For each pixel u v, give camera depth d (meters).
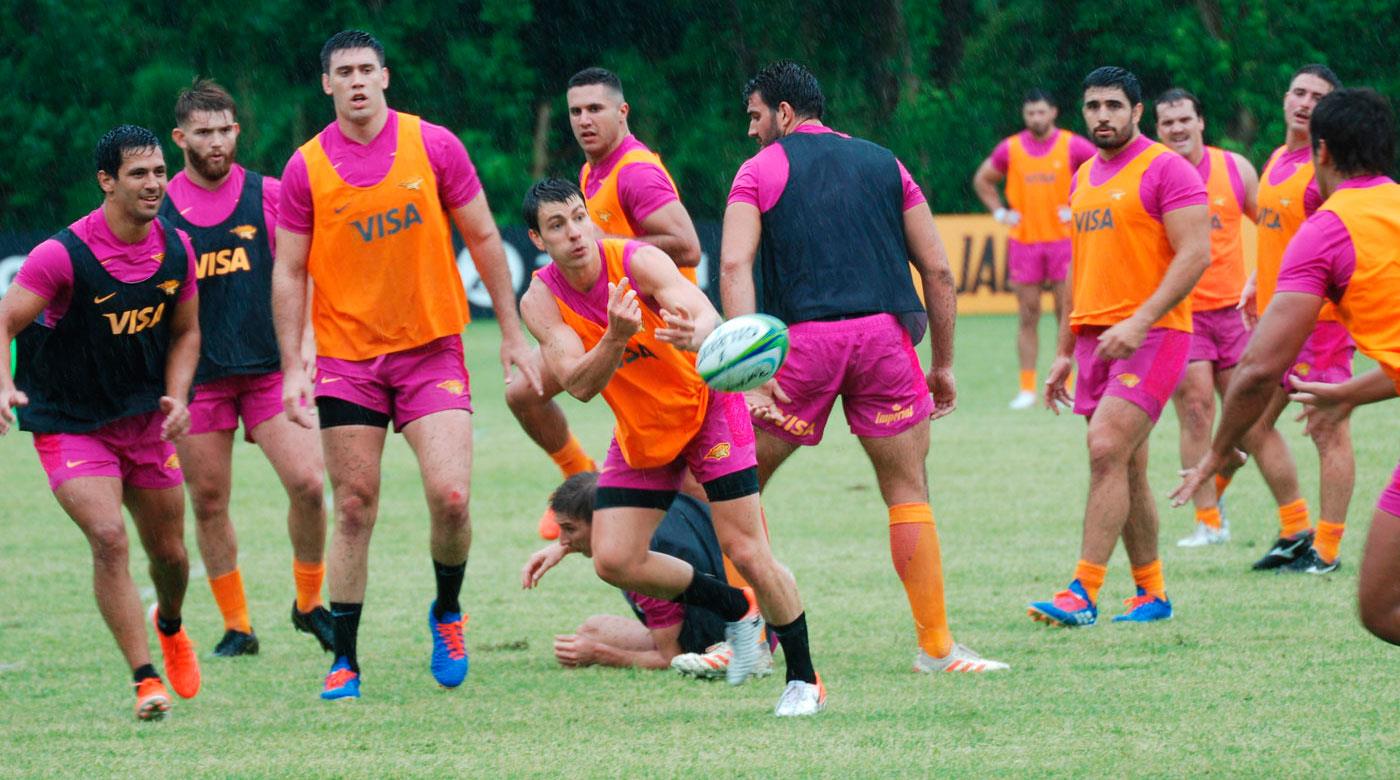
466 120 123.88
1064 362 27.55
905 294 22.25
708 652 23.67
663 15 126.00
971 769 16.78
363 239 22.02
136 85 117.56
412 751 18.62
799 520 37.47
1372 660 21.84
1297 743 17.45
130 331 21.73
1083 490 40.16
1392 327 17.27
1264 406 17.81
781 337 18.42
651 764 17.53
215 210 26.42
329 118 121.38
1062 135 57.47
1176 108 32.44
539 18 125.38
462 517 22.03
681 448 20.39
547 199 19.58
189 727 20.50
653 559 21.77
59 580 32.53
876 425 22.25
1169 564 31.02
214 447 26.03
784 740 18.47
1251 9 118.19
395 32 121.12
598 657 24.06
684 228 26.52
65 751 19.14
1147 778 16.27
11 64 118.38
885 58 126.06
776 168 22.34
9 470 49.44
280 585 31.92
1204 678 21.02
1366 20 117.38
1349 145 17.53
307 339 27.03
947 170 123.94
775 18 124.62
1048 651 23.55
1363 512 35.62
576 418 58.38
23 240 90.00
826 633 25.75
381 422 22.45
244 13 118.38
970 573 30.62
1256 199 32.66
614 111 26.75
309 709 21.48
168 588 22.58
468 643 26.14
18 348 21.83
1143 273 25.89
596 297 20.09
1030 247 57.91
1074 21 122.50
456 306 22.53
